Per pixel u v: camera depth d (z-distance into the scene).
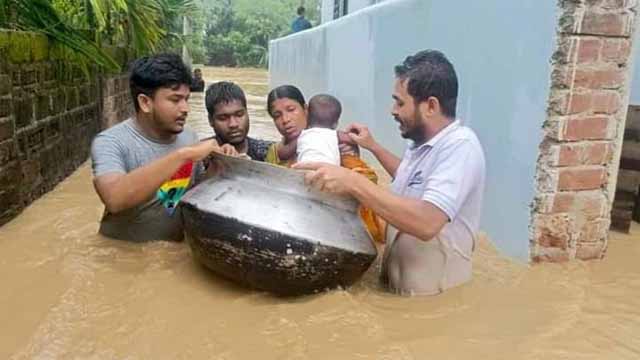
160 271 2.62
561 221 3.05
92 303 2.33
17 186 3.70
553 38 2.89
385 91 5.58
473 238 2.58
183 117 2.90
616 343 2.17
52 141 4.77
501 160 3.37
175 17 17.30
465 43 3.84
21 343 2.05
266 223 2.19
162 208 2.95
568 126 2.94
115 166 2.74
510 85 3.27
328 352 2.01
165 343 2.06
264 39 48.12
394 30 5.33
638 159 3.71
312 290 2.34
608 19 2.86
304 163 2.32
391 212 2.25
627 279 2.84
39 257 2.81
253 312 2.26
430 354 2.03
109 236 3.03
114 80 7.96
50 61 4.74
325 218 2.27
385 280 2.64
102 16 5.70
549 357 2.05
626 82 2.97
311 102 3.17
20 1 4.53
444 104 2.44
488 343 2.12
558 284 2.73
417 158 2.53
